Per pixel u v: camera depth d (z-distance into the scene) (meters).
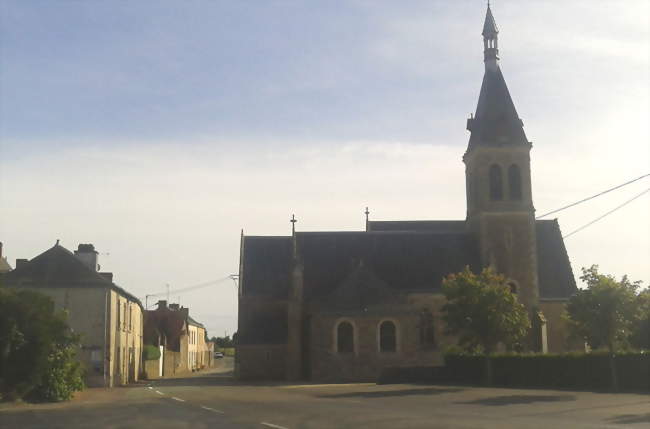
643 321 40.09
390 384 42.94
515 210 53.84
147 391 37.12
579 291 34.50
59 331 29.19
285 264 58.34
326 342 48.38
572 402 26.92
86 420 20.86
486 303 38.72
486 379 40.84
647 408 24.00
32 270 41.16
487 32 56.91
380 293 49.34
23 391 28.03
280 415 21.83
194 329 95.19
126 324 48.59
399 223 64.44
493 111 55.25
